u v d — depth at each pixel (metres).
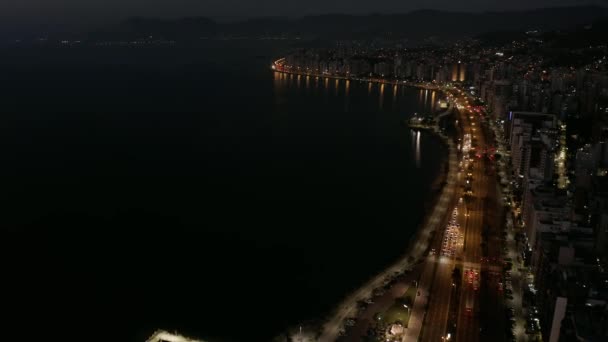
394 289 196.62
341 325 178.12
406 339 168.12
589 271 173.50
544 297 175.88
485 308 183.25
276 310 192.25
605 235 193.50
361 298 192.50
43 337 182.38
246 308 194.12
